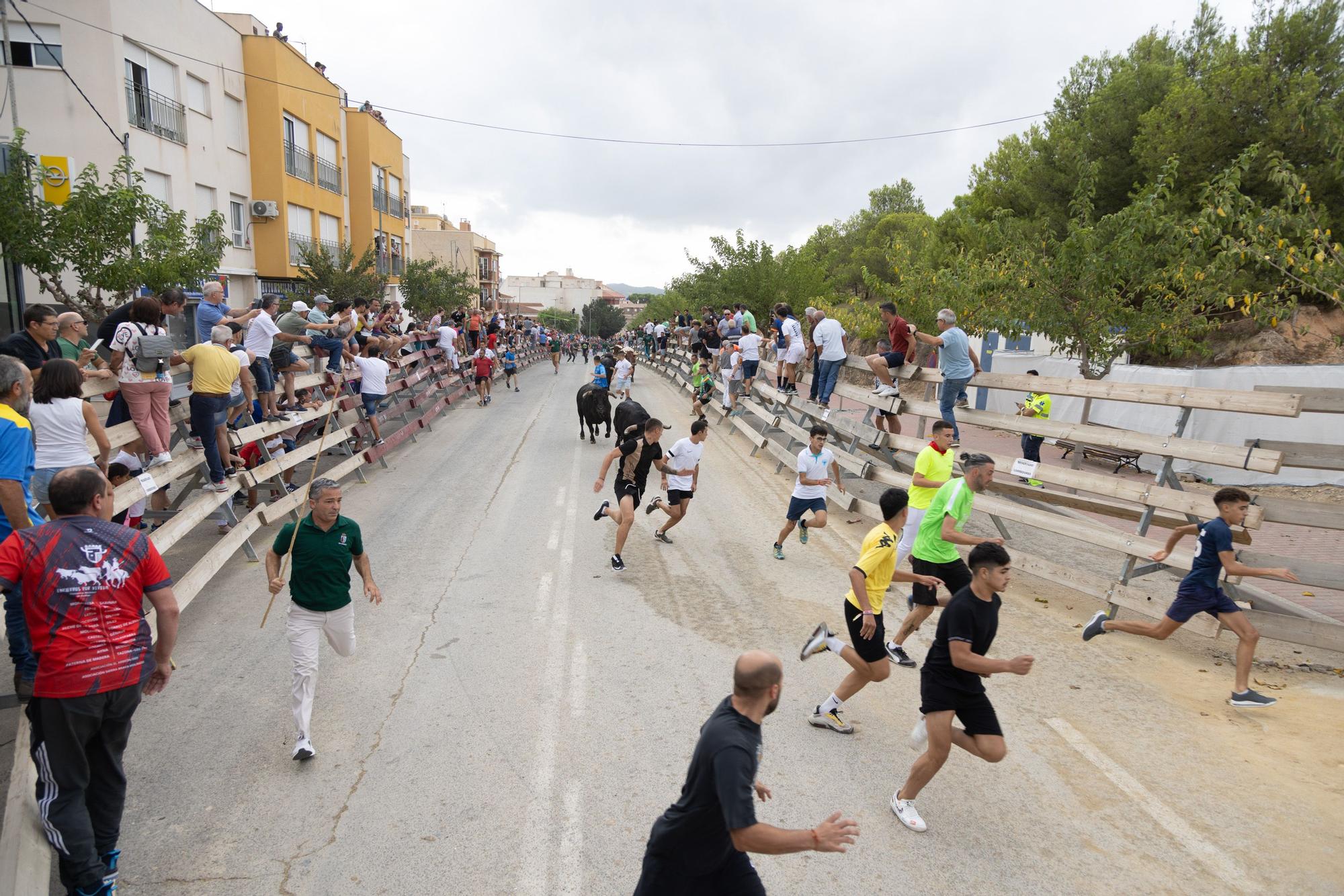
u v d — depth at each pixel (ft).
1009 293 50.65
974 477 22.18
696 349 80.48
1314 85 52.26
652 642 24.27
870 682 20.15
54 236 43.62
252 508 32.48
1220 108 55.06
